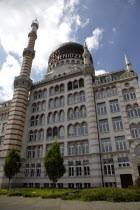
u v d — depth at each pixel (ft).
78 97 123.95
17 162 98.27
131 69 122.42
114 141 98.89
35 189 89.61
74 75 134.10
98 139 102.94
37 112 133.59
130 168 88.28
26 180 110.42
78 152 105.29
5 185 104.47
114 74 127.24
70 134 113.39
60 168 77.20
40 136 123.13
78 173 99.04
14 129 121.70
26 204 46.88
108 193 54.13
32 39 170.30
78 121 113.80
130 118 100.89
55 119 124.77
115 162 92.89
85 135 107.14
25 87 141.08
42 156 113.91
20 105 132.26
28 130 128.57
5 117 150.51
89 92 118.62
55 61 182.29
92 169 94.68
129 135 95.91
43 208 40.91
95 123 106.83
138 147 89.81
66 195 62.75
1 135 141.90
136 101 104.27
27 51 158.30
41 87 144.97
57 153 80.94
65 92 130.82
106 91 117.60
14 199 57.88
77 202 49.73
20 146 121.19
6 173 95.04
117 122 104.01
